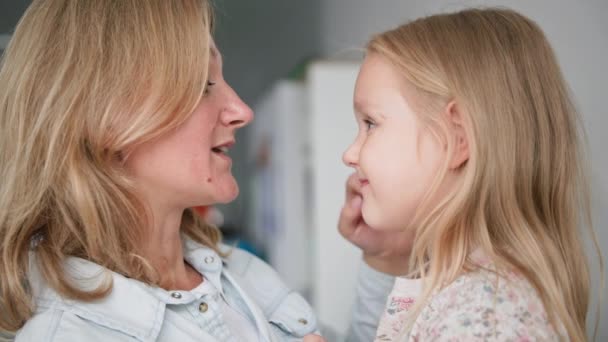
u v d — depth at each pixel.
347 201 1.12
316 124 1.92
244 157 3.86
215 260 0.98
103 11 0.81
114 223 0.81
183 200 0.89
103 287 0.77
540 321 0.74
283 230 2.40
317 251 1.91
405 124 0.86
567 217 0.90
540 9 1.60
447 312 0.75
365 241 1.11
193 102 0.83
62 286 0.75
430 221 0.84
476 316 0.73
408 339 0.79
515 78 0.86
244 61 3.65
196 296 0.86
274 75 3.21
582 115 1.50
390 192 0.87
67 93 0.78
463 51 0.86
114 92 0.79
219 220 3.34
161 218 0.89
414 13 1.78
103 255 0.81
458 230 0.82
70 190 0.78
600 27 1.47
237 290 0.97
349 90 1.92
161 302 0.80
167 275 0.90
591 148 1.49
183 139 0.85
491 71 0.85
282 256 2.41
